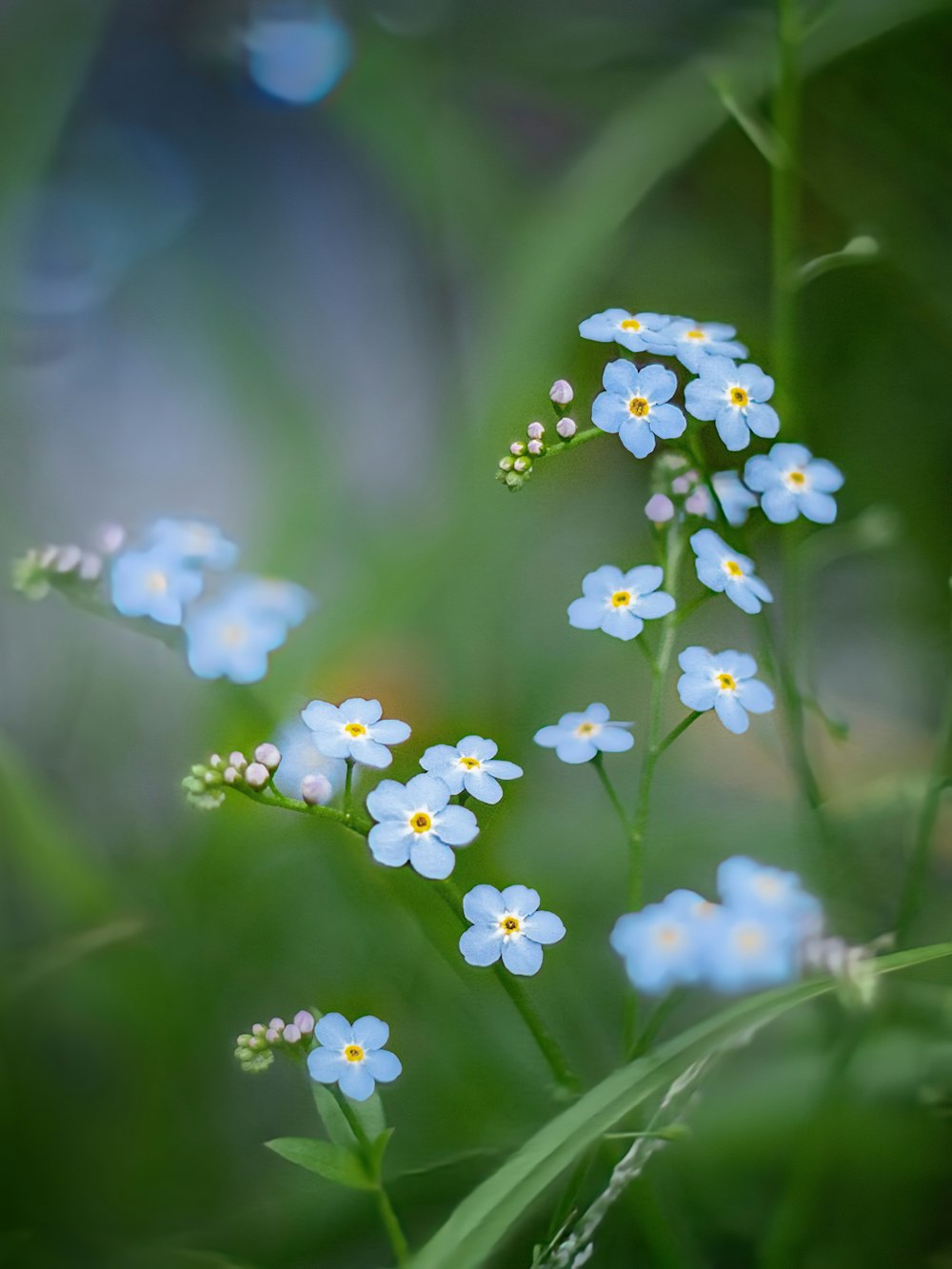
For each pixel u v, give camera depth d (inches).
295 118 16.1
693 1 15.0
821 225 14.7
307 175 16.1
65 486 13.2
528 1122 10.6
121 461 13.6
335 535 12.5
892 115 14.2
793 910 9.4
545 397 12.5
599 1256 10.4
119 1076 10.9
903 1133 10.6
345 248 15.8
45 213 14.8
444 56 15.1
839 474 10.2
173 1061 10.9
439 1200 10.5
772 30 13.3
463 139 14.7
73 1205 10.7
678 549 10.3
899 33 13.6
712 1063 9.7
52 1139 10.8
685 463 10.3
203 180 15.8
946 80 13.9
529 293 12.6
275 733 10.5
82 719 11.9
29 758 11.8
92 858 11.1
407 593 12.1
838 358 13.8
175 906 11.1
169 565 9.9
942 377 13.6
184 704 11.8
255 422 13.9
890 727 12.9
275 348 14.8
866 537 11.5
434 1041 10.7
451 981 10.8
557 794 11.8
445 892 9.6
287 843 11.1
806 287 14.1
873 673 13.1
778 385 11.3
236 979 11.0
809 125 14.5
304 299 15.4
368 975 11.0
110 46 15.8
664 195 14.7
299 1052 9.4
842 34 13.1
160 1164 10.8
